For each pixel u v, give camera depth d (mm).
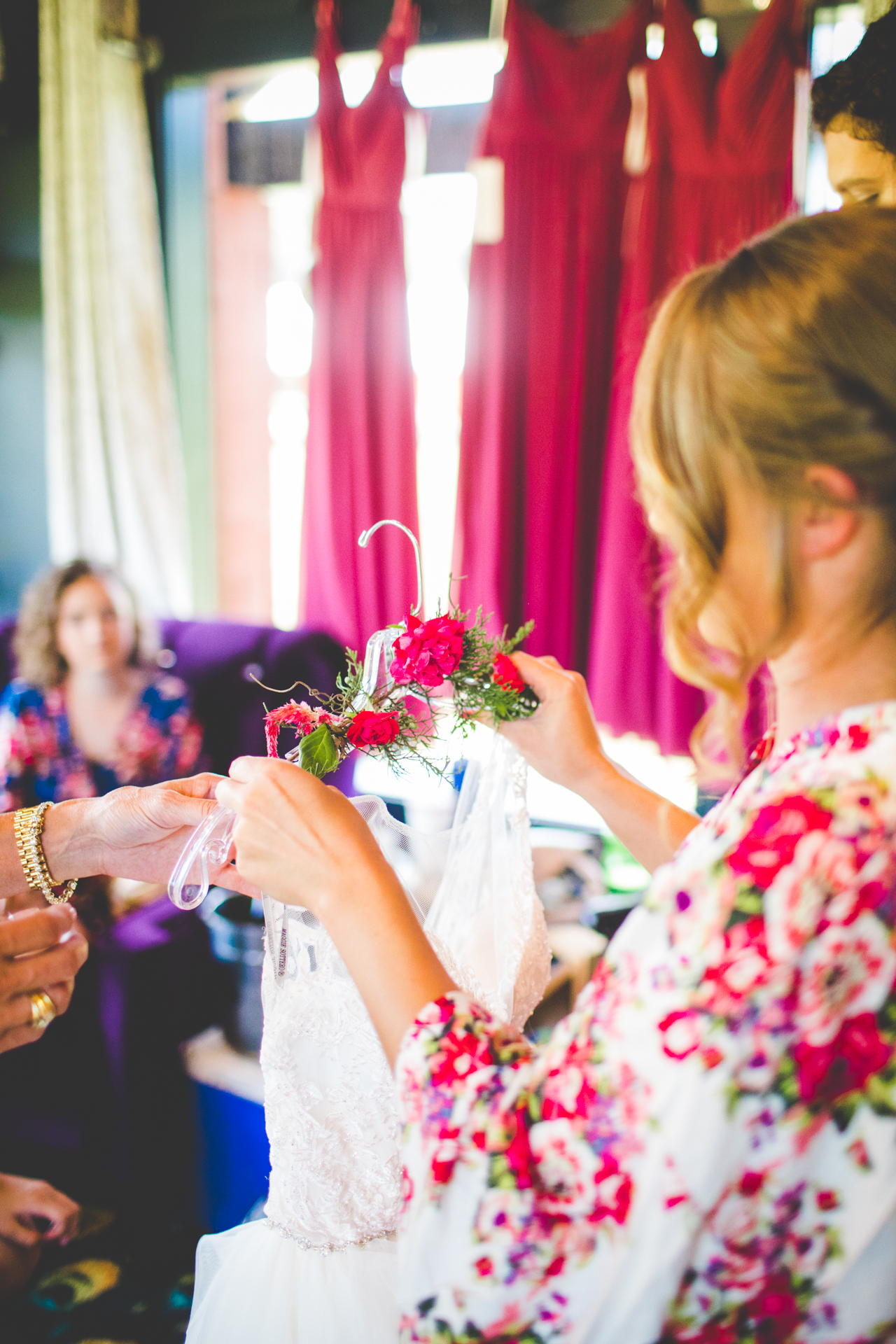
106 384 3127
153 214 3139
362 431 2857
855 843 459
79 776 2148
